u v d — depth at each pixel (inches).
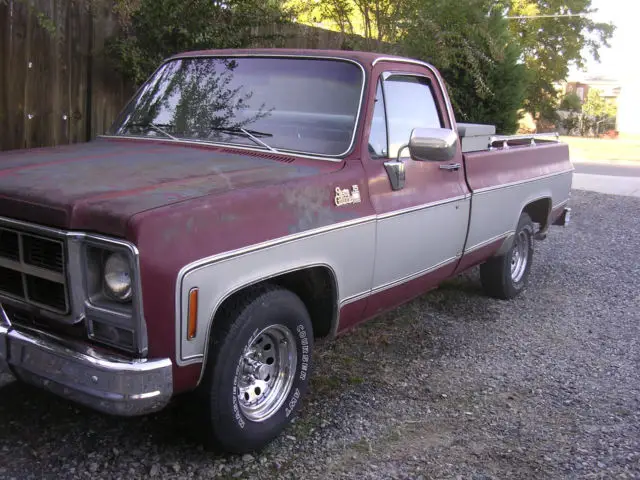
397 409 162.6
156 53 257.4
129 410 109.6
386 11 347.6
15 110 236.4
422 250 179.3
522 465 139.6
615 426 159.5
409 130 180.1
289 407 142.1
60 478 123.3
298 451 139.9
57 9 243.0
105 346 114.3
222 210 119.2
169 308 110.1
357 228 150.3
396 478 132.1
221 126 166.1
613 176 721.6
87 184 121.9
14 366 121.6
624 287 291.0
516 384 182.1
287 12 300.4
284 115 163.9
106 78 266.5
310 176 141.6
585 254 353.4
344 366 186.1
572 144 1284.4
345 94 162.4
